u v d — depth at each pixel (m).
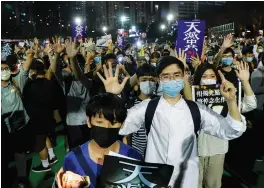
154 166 1.72
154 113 2.34
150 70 3.30
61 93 5.01
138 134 3.11
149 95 3.38
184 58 3.30
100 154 1.85
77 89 4.82
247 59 7.19
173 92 2.28
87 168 1.81
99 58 7.02
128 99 3.89
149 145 2.41
